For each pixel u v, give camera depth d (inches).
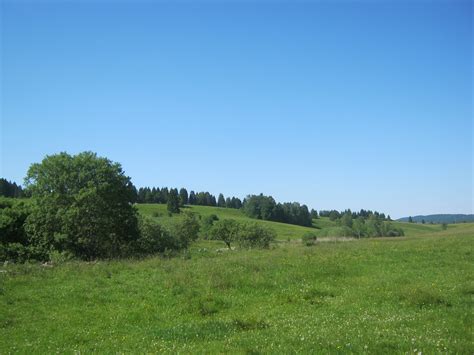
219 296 775.1
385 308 608.7
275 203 6983.3
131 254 1791.3
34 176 1806.1
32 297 798.5
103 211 1793.8
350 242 1926.7
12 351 508.4
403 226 6550.2
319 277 926.4
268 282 876.0
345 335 428.8
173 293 805.9
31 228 1732.3
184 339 482.0
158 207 6584.6
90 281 942.4
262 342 422.0
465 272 896.9
